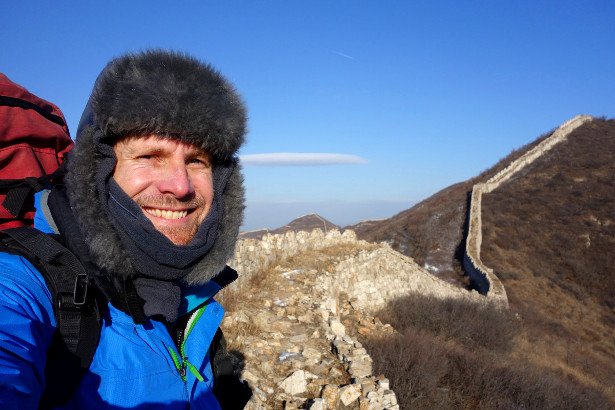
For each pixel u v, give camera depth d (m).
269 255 9.80
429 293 18.88
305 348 5.66
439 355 8.49
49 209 1.01
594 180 43.25
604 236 34.16
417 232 40.59
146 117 0.89
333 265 11.85
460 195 46.22
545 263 32.59
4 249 0.82
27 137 1.21
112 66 0.98
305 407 4.40
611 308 26.69
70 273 0.81
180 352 1.19
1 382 0.57
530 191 44.03
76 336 0.79
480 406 7.10
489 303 19.88
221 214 1.14
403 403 6.18
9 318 0.67
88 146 0.92
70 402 0.78
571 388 9.42
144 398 0.89
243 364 4.92
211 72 1.06
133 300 0.91
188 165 1.05
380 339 8.68
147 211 0.99
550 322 22.80
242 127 1.11
